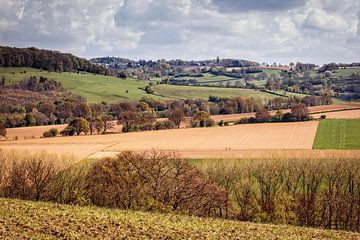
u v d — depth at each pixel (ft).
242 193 194.70
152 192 165.78
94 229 87.20
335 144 301.22
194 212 162.91
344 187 202.08
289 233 100.07
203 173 199.21
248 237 91.81
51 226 86.22
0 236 76.43
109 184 170.19
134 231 88.69
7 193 177.06
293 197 187.62
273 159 237.45
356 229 177.27
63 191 180.04
